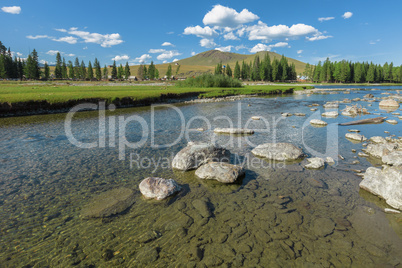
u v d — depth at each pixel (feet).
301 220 21.36
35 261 16.57
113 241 18.71
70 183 29.48
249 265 16.10
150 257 16.93
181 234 19.52
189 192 27.04
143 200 25.11
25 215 22.34
